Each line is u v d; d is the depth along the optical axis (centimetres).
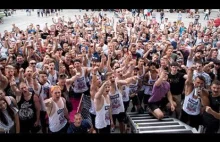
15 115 489
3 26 2761
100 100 506
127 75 652
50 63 700
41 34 1683
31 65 686
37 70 693
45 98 584
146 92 657
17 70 683
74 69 707
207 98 505
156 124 527
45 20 3219
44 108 582
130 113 634
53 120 498
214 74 707
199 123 569
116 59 924
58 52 880
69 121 546
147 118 574
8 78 624
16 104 497
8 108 478
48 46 995
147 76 654
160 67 712
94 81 568
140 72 668
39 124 603
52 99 492
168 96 612
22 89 509
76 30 1662
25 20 3222
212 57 816
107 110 525
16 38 1466
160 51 983
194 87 548
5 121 475
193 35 1532
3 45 1236
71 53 859
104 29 1777
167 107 627
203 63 751
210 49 867
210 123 500
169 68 684
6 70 627
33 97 523
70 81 643
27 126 529
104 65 786
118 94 568
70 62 816
